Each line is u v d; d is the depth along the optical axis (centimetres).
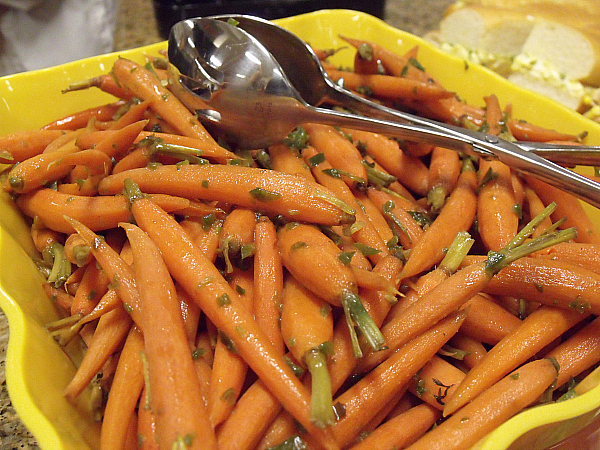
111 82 29
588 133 31
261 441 17
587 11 51
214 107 26
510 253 19
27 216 25
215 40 27
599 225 28
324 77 29
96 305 21
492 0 54
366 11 51
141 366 18
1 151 25
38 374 18
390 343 18
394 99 33
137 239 19
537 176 23
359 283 18
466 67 36
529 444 18
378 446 17
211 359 19
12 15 52
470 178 26
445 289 19
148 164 22
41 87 31
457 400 18
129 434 18
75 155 22
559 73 49
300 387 16
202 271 19
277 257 20
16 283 21
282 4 47
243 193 21
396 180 27
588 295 19
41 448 15
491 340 21
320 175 25
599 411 18
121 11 62
